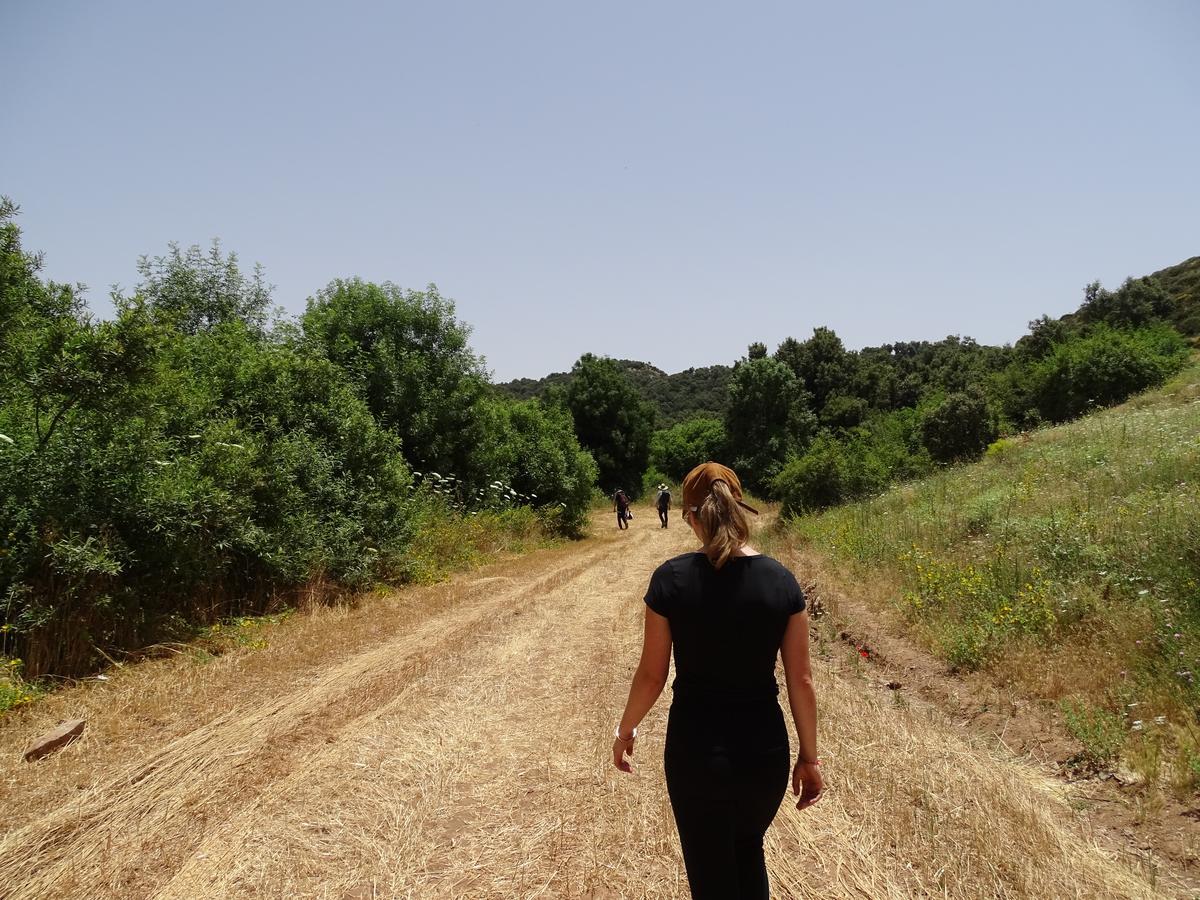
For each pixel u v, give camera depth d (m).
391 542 12.19
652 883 3.35
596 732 5.24
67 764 4.62
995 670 6.05
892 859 3.47
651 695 2.48
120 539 7.32
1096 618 6.07
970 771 4.38
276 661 7.11
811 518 17.67
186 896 3.23
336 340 17.97
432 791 4.31
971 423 23.09
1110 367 25.61
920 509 13.00
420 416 18.67
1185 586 5.86
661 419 81.94
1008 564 7.83
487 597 11.25
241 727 5.32
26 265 7.18
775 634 2.35
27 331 7.08
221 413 10.39
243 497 9.12
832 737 5.02
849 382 51.19
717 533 2.41
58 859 3.53
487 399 23.25
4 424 6.99
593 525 31.27
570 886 3.34
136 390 7.55
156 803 4.11
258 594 9.58
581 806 4.10
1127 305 40.22
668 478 57.41
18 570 6.37
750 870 2.39
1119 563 6.84
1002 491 11.76
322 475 11.13
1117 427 14.88
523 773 4.56
